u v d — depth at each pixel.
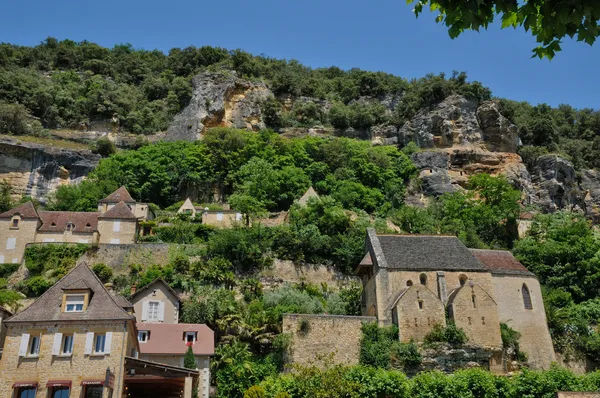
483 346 41.19
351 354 40.84
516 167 91.19
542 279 58.25
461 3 9.41
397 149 95.00
